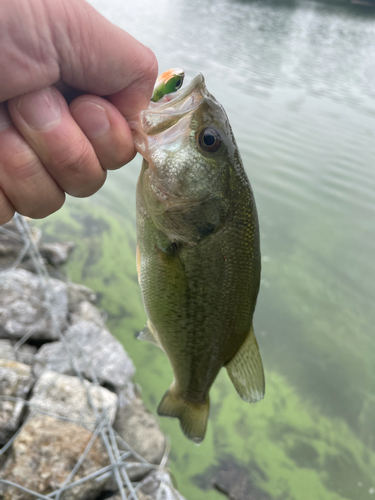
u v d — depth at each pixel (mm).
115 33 116
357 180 948
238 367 216
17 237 528
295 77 1657
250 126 1114
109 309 551
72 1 106
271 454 434
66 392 353
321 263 729
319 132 1146
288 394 511
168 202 170
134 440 365
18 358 389
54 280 492
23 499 270
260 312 631
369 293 682
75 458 299
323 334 604
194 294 189
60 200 131
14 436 307
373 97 1538
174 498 327
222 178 171
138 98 132
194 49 1805
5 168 117
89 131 124
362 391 525
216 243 179
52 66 107
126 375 417
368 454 454
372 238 796
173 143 163
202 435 240
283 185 909
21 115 111
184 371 227
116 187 843
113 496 308
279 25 2754
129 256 663
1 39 96
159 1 3135
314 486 413
